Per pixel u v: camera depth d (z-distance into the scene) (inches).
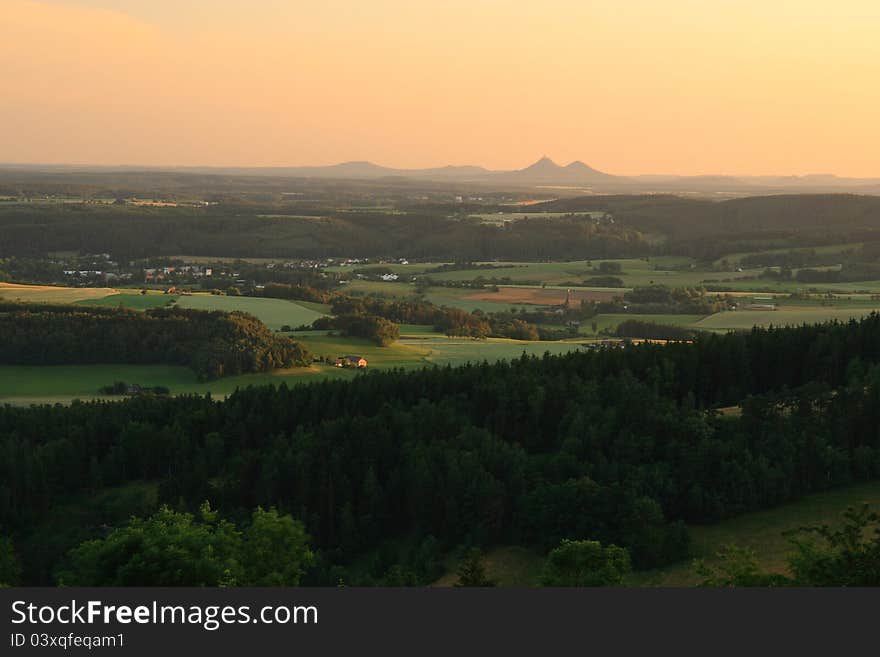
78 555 2337.6
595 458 3415.4
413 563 3046.3
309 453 3639.3
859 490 3270.2
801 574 2007.9
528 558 3058.6
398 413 3890.3
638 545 2871.6
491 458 3440.0
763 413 3651.6
